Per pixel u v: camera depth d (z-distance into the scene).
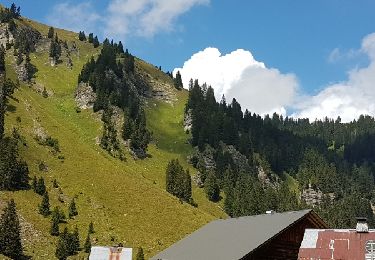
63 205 106.50
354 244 37.94
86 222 102.38
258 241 40.09
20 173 106.75
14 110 140.88
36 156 121.38
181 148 199.88
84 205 109.94
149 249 98.38
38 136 132.88
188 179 155.00
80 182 120.00
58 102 197.50
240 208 161.38
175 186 151.88
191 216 122.56
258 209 163.62
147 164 174.50
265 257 40.75
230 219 52.88
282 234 42.06
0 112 122.19
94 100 195.50
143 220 112.50
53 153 128.25
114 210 112.81
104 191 120.31
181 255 46.09
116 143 172.25
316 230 40.41
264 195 175.75
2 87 147.62
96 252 45.38
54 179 115.62
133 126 185.50
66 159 129.00
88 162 132.88
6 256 77.69
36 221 94.12
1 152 107.06
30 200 101.81
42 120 146.00
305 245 39.78
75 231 89.81
